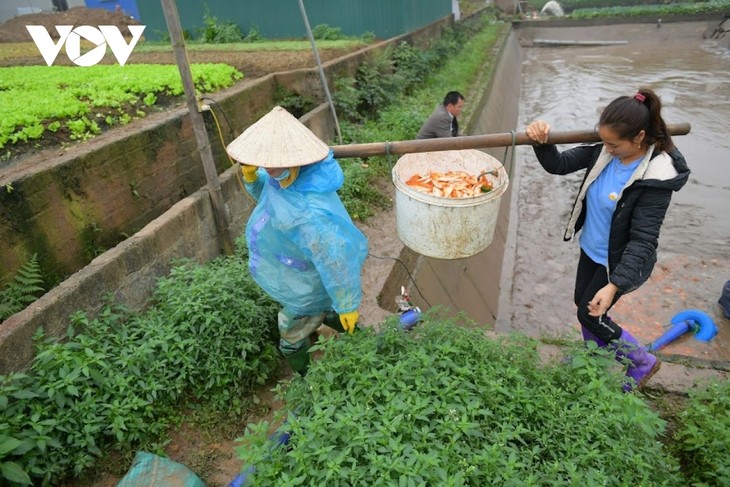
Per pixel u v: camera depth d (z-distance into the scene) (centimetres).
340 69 935
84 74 780
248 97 750
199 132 473
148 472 287
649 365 337
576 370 299
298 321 333
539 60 2900
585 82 2250
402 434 246
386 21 1394
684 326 646
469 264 772
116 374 329
